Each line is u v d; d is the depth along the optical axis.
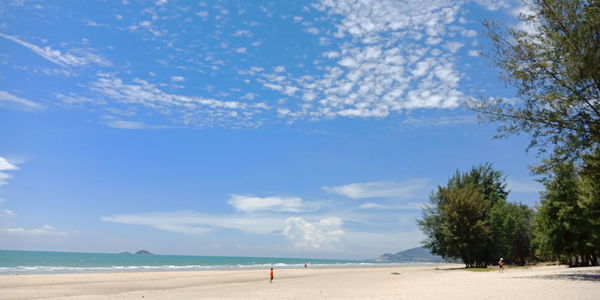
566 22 24.50
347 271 73.00
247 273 63.16
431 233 70.44
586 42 23.48
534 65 26.09
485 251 65.56
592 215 37.44
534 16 25.78
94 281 40.75
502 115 27.50
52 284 36.16
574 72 23.78
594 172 26.62
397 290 25.95
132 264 115.00
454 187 70.44
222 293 27.78
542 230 46.62
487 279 32.41
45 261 113.44
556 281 26.27
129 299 24.31
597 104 24.75
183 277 49.72
